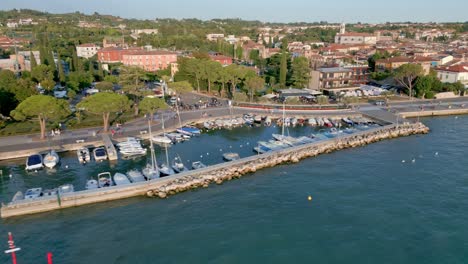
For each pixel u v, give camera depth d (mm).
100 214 62156
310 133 108062
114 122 111875
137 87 136625
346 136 99812
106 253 51906
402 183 72938
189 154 90750
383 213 61656
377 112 127000
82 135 99312
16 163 83750
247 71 155125
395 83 165125
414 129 107875
